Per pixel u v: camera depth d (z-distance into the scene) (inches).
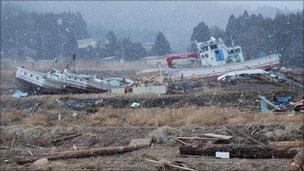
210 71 2194.9
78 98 1768.0
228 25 5054.1
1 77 2984.7
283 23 4416.8
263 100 1476.4
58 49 6624.0
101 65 4271.7
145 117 1409.9
